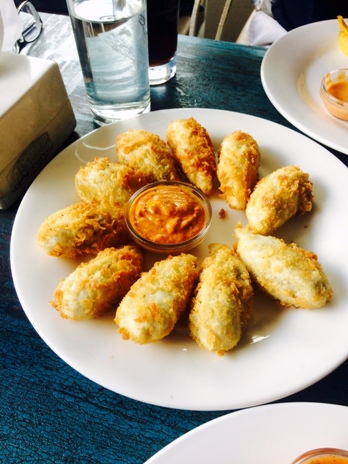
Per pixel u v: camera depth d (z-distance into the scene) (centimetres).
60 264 28
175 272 26
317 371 23
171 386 22
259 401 22
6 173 31
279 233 31
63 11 70
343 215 31
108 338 25
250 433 20
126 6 33
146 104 39
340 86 40
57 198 32
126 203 32
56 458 21
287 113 36
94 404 23
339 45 44
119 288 26
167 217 31
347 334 24
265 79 40
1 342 26
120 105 38
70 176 34
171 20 38
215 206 33
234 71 44
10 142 31
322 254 29
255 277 27
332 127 36
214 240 32
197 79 43
